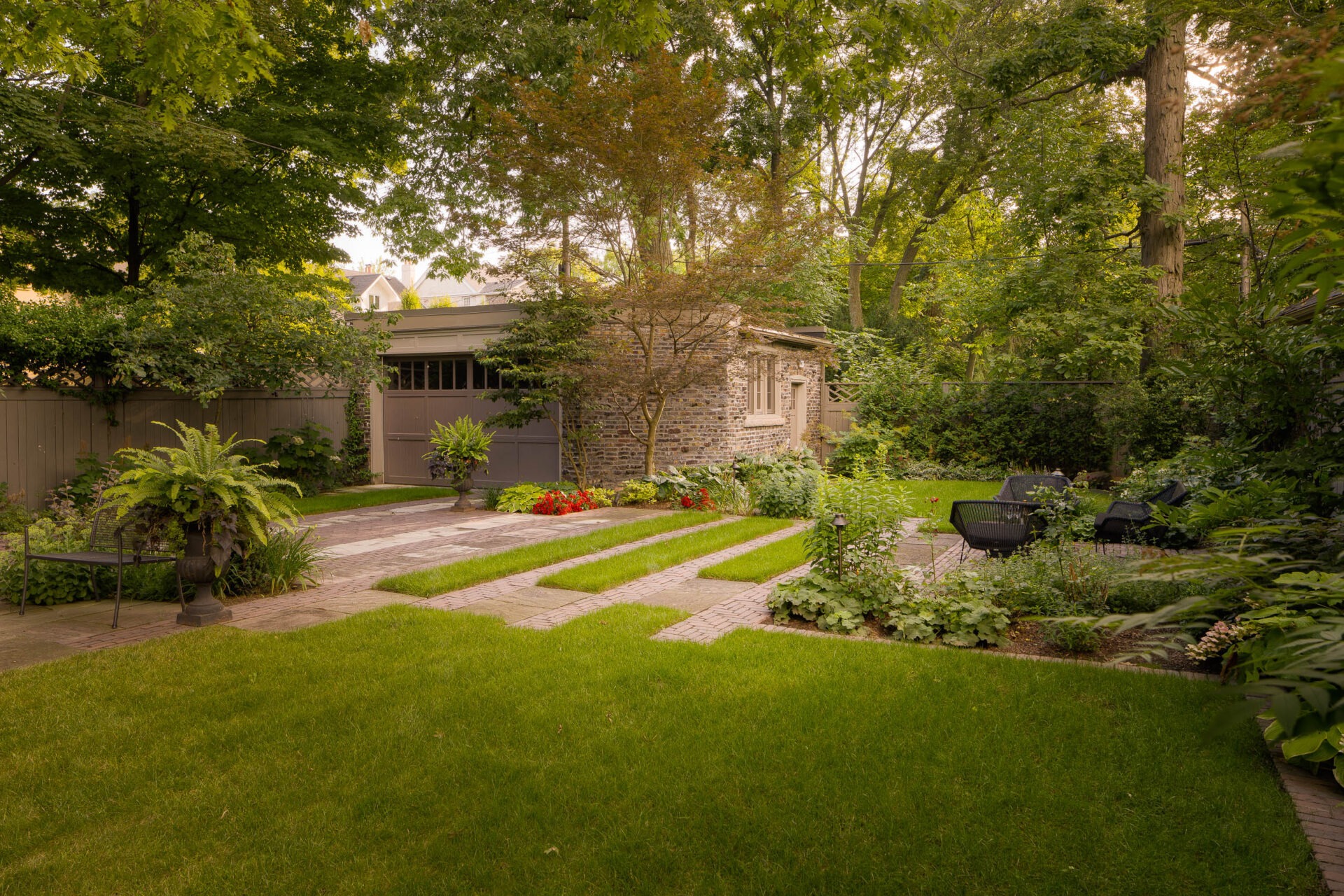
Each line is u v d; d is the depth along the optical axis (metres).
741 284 12.79
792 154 23.59
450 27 17.17
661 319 13.20
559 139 13.00
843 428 20.30
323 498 14.35
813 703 4.39
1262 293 4.21
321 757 3.85
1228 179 14.66
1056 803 3.32
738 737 3.97
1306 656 1.48
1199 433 14.28
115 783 3.62
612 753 3.83
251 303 12.41
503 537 10.34
